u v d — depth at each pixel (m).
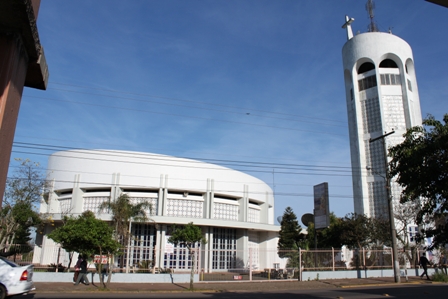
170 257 36.97
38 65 4.43
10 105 3.81
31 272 13.38
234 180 42.53
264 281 25.34
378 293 17.73
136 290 18.89
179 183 39.12
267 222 46.22
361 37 58.12
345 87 60.66
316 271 27.39
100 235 20.14
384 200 51.19
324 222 31.56
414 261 32.47
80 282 21.78
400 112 54.53
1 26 3.75
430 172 9.08
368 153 54.62
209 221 37.94
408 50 57.38
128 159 38.44
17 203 26.78
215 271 38.47
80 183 38.19
